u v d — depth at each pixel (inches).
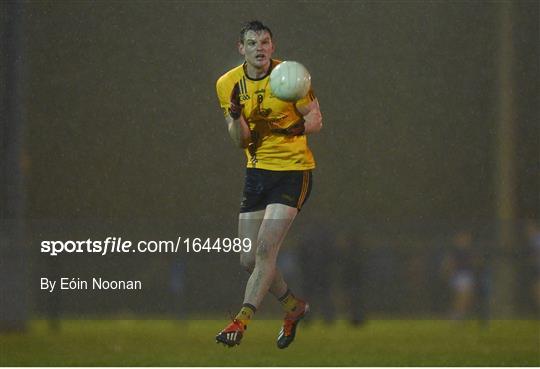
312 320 1685.5
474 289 1784.0
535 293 1802.4
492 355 1219.9
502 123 1924.2
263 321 1788.9
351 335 1531.7
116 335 1504.7
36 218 1843.0
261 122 853.8
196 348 1314.0
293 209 853.8
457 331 1594.5
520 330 1595.7
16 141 1656.0
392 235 1830.7
